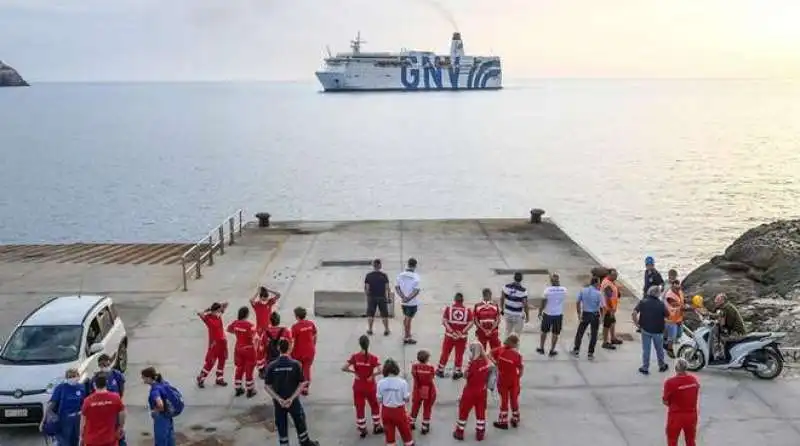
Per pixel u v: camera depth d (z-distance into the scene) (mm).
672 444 9703
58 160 92062
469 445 10414
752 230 22078
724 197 60062
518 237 25000
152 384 9391
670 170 80125
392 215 53344
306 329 11938
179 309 17234
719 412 11422
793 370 13141
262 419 11359
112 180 73375
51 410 9203
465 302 17594
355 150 104875
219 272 20641
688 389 9500
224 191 65375
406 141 120812
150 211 55938
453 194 63250
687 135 130625
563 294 13742
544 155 98125
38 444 10312
